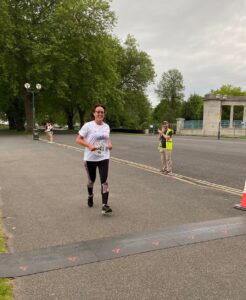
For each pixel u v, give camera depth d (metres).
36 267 4.07
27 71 37.19
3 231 5.37
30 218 6.06
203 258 4.27
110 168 12.14
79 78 41.31
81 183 9.27
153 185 9.02
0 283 3.69
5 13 34.75
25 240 4.96
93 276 3.84
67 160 14.20
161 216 6.07
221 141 29.88
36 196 7.79
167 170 11.20
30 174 10.79
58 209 6.63
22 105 47.94
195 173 11.18
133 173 11.04
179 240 4.87
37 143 23.72
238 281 3.70
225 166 12.82
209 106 51.28
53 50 36.06
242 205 6.55
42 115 57.22
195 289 3.54
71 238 5.02
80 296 3.44
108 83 43.12
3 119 67.94
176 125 59.25
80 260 4.25
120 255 4.39
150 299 3.38
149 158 15.49
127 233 5.19
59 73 37.84
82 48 39.66
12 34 36.19
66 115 65.81
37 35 36.84
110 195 7.79
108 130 6.38
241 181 9.71
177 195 7.78
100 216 6.12
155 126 58.62
